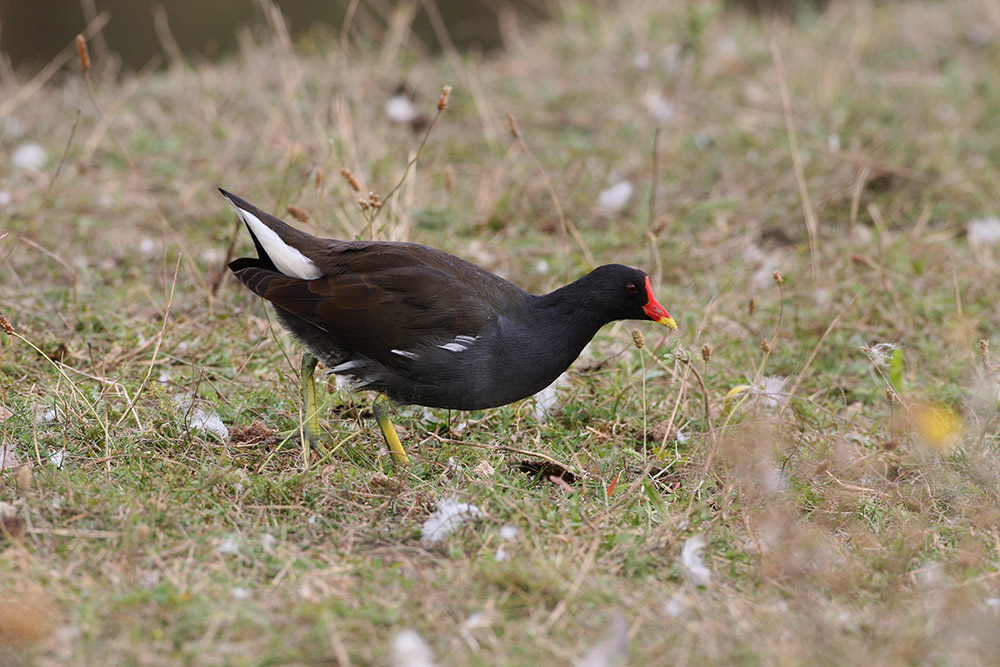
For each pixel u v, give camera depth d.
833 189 14.40
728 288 12.27
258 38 20.44
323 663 6.04
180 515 7.42
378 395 9.00
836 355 11.33
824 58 18.69
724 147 15.80
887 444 9.26
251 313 11.48
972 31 19.78
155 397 9.52
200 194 14.00
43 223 12.78
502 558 7.19
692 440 9.38
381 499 8.04
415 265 8.60
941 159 14.73
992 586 7.23
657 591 6.96
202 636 6.20
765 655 6.21
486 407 8.84
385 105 16.80
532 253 13.08
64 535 7.12
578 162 15.20
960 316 10.84
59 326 10.81
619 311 8.87
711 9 17.31
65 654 5.95
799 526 7.89
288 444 8.99
